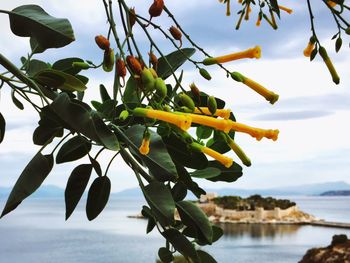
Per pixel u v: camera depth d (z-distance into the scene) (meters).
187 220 1.24
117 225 131.50
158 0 1.22
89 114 1.02
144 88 1.14
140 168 1.13
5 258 79.25
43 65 1.37
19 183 1.05
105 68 1.16
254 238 73.00
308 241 70.50
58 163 1.18
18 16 1.12
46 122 1.11
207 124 1.15
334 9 1.66
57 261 75.06
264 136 1.14
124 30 1.18
